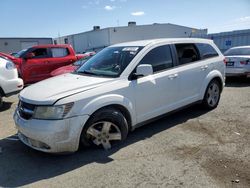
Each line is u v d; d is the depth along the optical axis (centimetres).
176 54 493
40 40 3797
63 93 351
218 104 632
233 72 916
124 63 425
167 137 438
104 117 373
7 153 405
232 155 363
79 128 348
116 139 396
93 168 346
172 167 339
